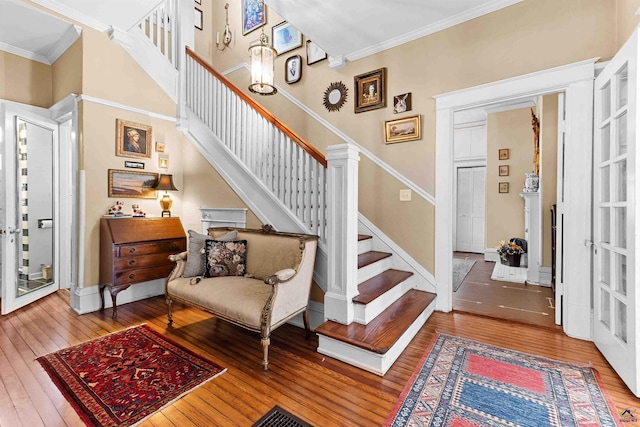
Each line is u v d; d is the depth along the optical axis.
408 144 3.29
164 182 3.57
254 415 1.61
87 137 3.13
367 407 1.67
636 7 1.96
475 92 2.85
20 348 2.31
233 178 3.37
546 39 2.55
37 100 3.60
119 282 3.04
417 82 3.22
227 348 2.35
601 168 2.25
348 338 2.10
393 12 2.92
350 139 3.74
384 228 3.45
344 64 3.74
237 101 3.35
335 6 2.85
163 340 2.47
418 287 3.22
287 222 2.86
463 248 7.03
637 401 1.69
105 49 3.28
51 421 1.56
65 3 2.88
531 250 4.22
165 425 1.54
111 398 1.74
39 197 3.56
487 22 2.81
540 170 4.08
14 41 3.29
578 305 2.46
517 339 2.45
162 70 3.84
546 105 3.94
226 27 5.28
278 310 2.15
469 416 1.57
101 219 3.20
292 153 2.83
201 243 2.87
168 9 3.99
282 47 4.46
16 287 3.15
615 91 2.02
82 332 2.62
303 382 1.90
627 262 1.80
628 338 1.79
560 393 1.76
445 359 2.15
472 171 6.89
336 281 2.39
